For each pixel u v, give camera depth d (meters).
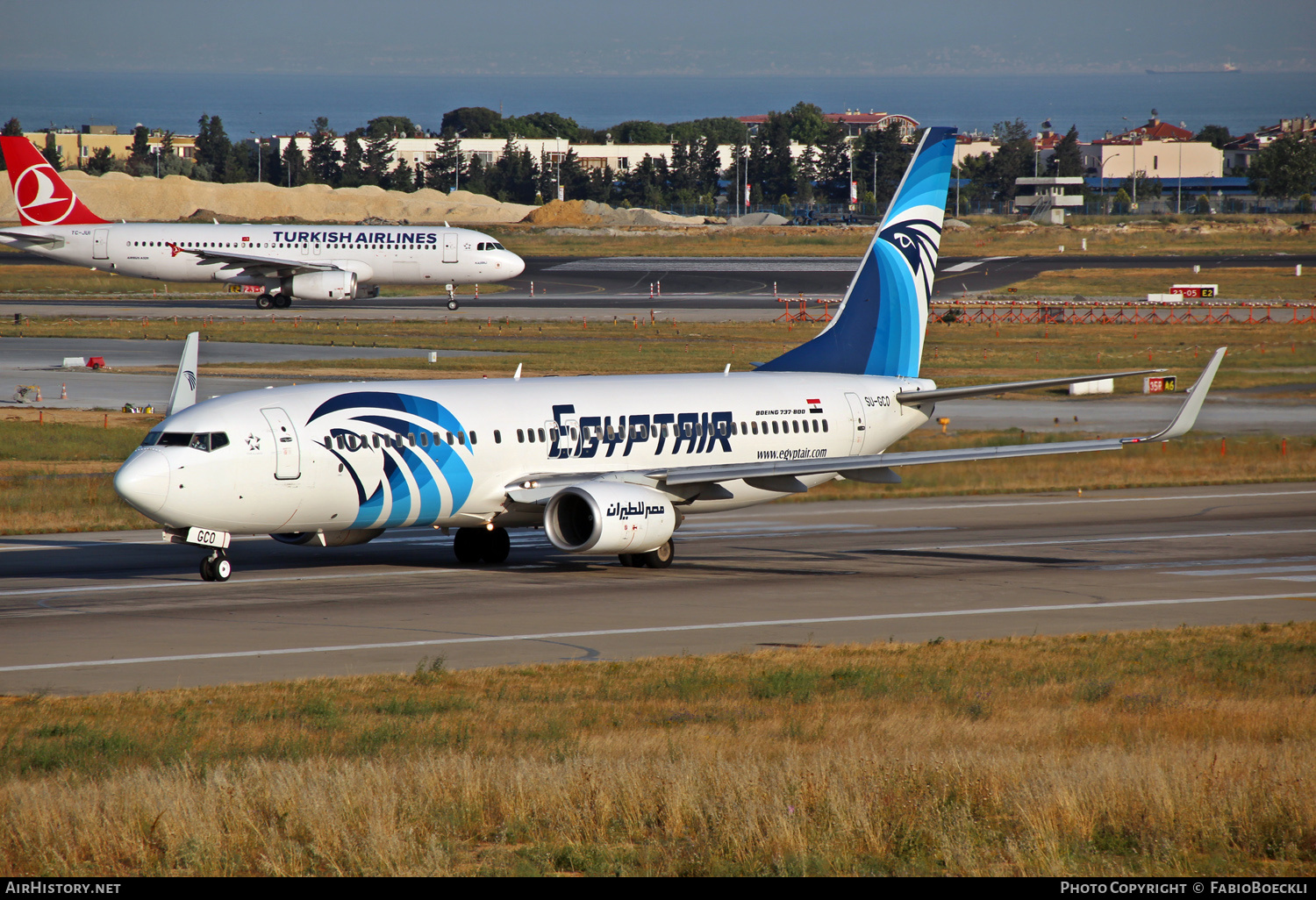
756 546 174.25
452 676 101.19
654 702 92.38
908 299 187.62
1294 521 193.62
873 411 179.62
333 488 139.75
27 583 142.25
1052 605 136.38
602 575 151.38
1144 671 104.12
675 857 55.75
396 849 55.47
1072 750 75.06
